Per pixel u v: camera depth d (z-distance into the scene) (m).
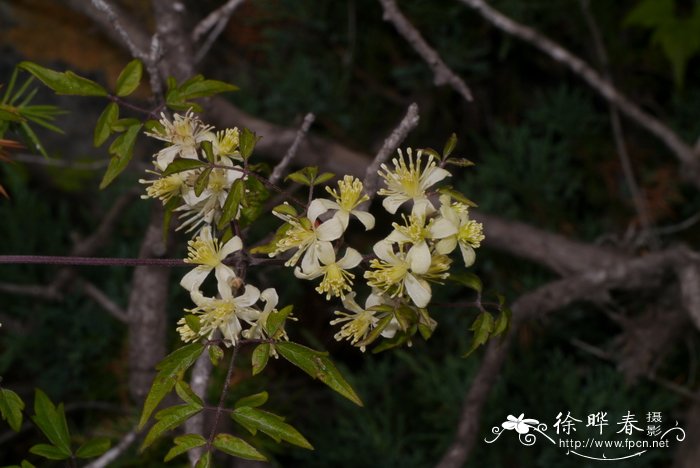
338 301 4.25
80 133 3.88
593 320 4.11
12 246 4.13
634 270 3.27
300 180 1.61
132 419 3.28
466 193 4.26
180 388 1.49
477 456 3.68
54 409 1.72
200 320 1.55
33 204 4.11
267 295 1.56
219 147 1.69
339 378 1.49
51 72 1.72
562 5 4.38
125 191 3.92
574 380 3.72
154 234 2.86
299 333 4.25
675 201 4.39
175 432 3.08
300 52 4.36
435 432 4.08
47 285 4.14
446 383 3.91
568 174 4.24
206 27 2.72
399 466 3.81
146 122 1.77
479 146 4.55
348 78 4.28
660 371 3.94
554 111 4.33
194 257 1.61
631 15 4.06
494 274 4.09
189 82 1.76
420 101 4.50
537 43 3.42
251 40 4.40
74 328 3.95
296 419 4.16
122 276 4.00
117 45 3.74
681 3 4.42
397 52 4.47
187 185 1.69
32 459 4.12
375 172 1.88
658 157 4.52
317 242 1.58
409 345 1.67
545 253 3.56
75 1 3.43
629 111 3.62
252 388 3.42
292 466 4.17
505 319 1.67
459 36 4.36
